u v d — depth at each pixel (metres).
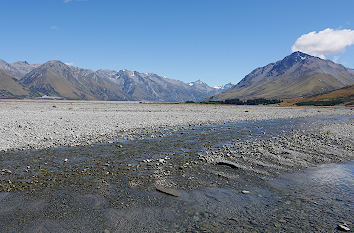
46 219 8.24
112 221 8.19
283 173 13.66
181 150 18.66
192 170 13.78
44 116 38.62
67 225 7.89
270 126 36.25
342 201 10.03
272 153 17.97
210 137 24.89
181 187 11.27
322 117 58.16
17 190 10.57
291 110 91.19
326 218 8.59
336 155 17.97
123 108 74.44
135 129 28.73
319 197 10.43
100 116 41.50
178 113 56.06
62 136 22.53
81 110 59.00
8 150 17.41
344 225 8.05
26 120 32.16
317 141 23.05
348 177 13.13
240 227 7.91
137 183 11.63
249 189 11.23
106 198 9.95
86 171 13.21
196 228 7.83
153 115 47.59
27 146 18.64
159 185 11.41
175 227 7.88
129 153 17.31
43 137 21.78
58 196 10.06
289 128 33.75
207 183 11.87
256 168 14.41
